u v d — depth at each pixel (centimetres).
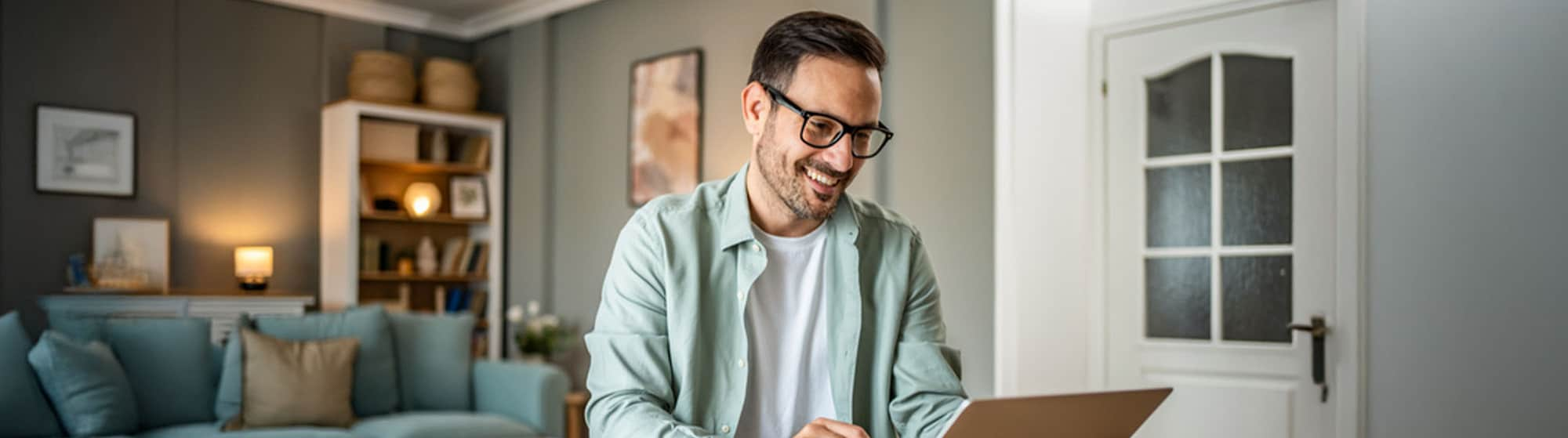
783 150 146
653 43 616
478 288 712
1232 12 397
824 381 167
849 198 171
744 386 158
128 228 609
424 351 489
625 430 145
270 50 664
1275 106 390
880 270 171
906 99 482
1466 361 341
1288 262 386
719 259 161
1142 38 420
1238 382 396
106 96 610
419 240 707
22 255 584
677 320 157
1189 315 409
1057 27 429
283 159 666
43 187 589
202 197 639
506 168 707
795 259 166
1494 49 336
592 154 650
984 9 453
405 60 661
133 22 620
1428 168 349
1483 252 337
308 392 432
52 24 595
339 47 679
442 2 675
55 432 381
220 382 441
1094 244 429
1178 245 411
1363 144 363
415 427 433
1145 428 418
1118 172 425
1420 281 351
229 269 646
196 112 638
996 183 428
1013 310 420
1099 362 426
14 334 382
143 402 415
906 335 173
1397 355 355
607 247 635
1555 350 324
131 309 566
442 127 702
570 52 672
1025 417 125
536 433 465
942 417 163
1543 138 326
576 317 652
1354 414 363
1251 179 395
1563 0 323
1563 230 322
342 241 648
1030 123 424
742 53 564
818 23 144
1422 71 350
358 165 641
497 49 719
